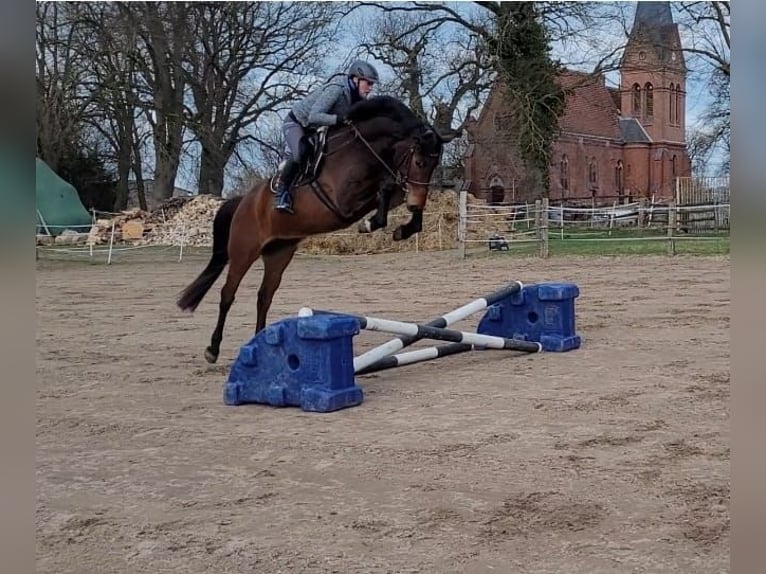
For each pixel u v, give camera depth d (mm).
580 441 4781
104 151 42500
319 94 6766
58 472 4602
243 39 38781
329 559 3238
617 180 63562
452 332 7039
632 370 6945
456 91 33156
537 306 8281
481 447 4758
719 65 29344
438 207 27312
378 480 4242
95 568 3238
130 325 11594
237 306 13648
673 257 18781
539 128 32250
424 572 3074
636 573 2973
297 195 6949
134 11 35969
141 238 31531
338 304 13266
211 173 40469
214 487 4258
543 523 3521
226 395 6281
